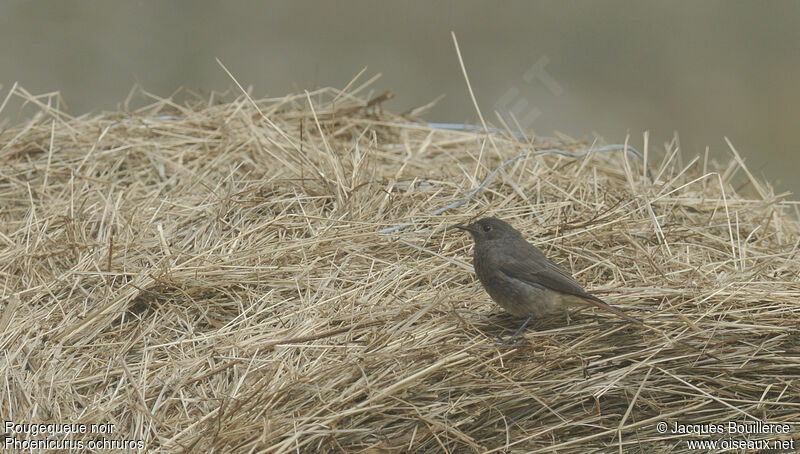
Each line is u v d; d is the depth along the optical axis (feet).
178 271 32.01
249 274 32.30
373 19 86.22
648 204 35.53
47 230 35.96
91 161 40.42
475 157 42.19
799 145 77.20
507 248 30.27
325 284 31.94
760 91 83.51
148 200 37.63
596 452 27.37
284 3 84.43
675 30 90.22
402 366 27.20
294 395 26.68
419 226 35.58
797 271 33.88
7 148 41.39
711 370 28.17
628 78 84.48
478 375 27.35
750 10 91.86
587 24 89.51
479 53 84.69
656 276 32.40
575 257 33.96
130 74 75.41
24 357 29.17
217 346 29.30
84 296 32.01
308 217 34.99
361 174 38.83
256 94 75.56
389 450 25.85
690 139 78.18
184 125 43.80
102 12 79.71
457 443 26.63
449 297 31.14
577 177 39.60
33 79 72.84
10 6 77.82
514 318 30.86
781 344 28.78
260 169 39.55
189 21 81.05
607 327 29.27
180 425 26.50
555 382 27.37
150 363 28.94
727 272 33.42
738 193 43.01
